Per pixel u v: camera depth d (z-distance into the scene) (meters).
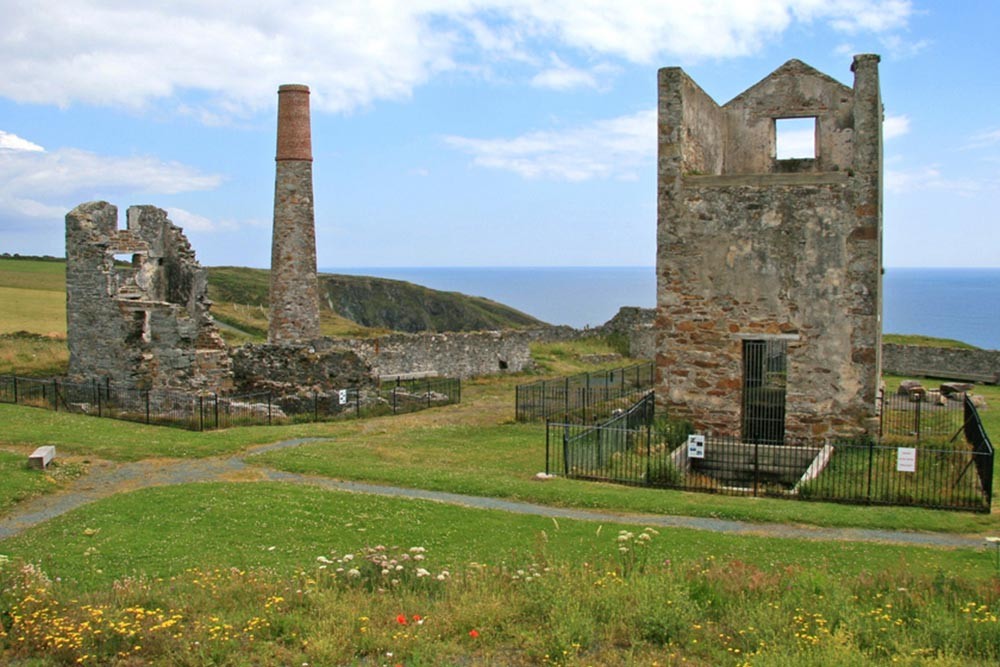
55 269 75.44
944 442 19.69
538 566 10.86
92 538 13.31
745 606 9.60
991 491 15.45
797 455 19.88
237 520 14.26
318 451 20.64
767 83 24.30
